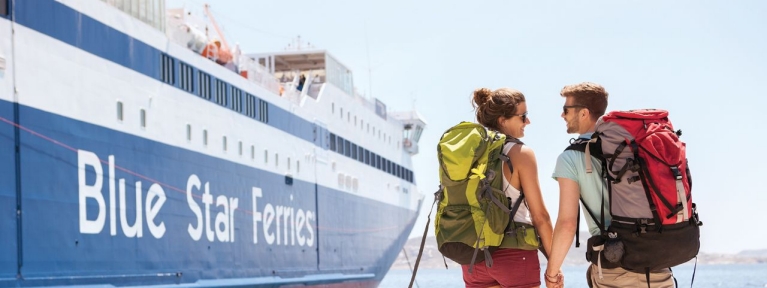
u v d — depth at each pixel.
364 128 36.34
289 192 28.09
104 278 17.39
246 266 24.55
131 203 18.64
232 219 23.77
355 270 34.25
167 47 20.58
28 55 15.60
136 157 18.95
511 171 5.01
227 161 23.69
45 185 15.81
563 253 4.95
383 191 38.62
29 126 15.50
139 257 18.83
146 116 19.47
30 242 15.30
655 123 4.81
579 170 4.94
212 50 23.73
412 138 43.34
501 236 4.98
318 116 31.14
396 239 40.53
